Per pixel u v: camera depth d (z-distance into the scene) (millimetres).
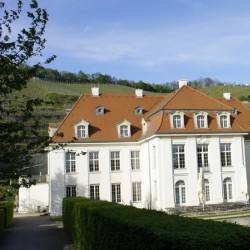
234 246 6445
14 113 11969
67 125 44156
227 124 42562
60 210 41688
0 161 11461
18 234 27828
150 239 7605
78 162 42812
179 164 39906
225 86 140500
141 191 44406
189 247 6340
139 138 44812
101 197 43031
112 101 48875
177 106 41312
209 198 40312
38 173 56344
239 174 41781
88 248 15031
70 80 131250
